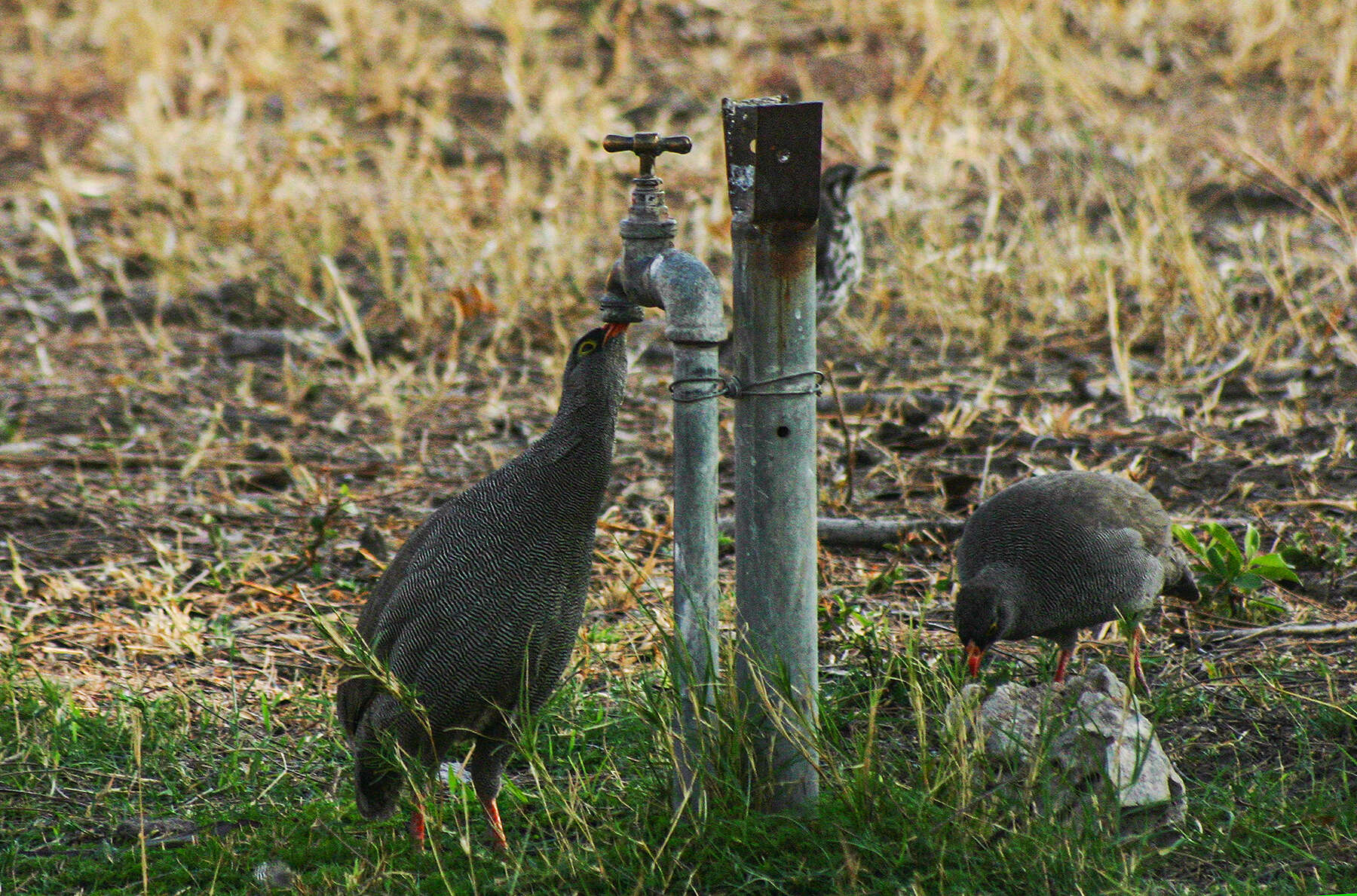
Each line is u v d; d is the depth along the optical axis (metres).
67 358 15.81
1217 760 7.84
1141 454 12.20
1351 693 8.39
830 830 6.82
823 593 10.07
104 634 9.77
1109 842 6.64
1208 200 19.19
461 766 8.09
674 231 6.91
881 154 21.36
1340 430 12.59
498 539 6.87
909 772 7.27
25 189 21.16
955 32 25.34
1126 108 22.42
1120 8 25.67
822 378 6.80
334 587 10.59
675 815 6.97
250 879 7.10
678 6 27.58
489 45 26.14
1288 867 6.73
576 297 16.70
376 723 7.12
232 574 10.76
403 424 13.87
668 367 15.39
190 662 9.45
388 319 16.70
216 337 16.39
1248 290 16.38
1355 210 18.19
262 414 14.27
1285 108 21.77
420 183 19.81
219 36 25.20
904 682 8.37
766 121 6.43
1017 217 19.00
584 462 6.82
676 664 6.95
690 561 6.86
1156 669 8.97
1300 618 9.56
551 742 8.13
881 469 12.55
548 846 7.31
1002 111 22.53
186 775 8.05
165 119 23.42
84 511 11.91
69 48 27.55
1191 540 9.72
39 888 7.09
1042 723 6.90
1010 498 8.85
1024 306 16.48
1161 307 15.51
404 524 11.69
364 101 24.03
